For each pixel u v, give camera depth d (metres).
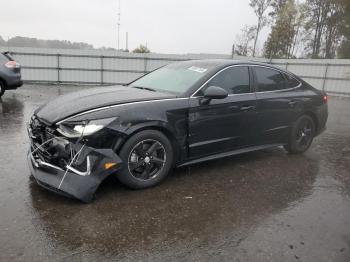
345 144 6.61
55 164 3.45
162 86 4.47
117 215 3.21
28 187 3.68
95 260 2.54
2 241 2.69
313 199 3.82
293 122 5.32
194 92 4.11
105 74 20.33
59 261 2.50
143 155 3.71
